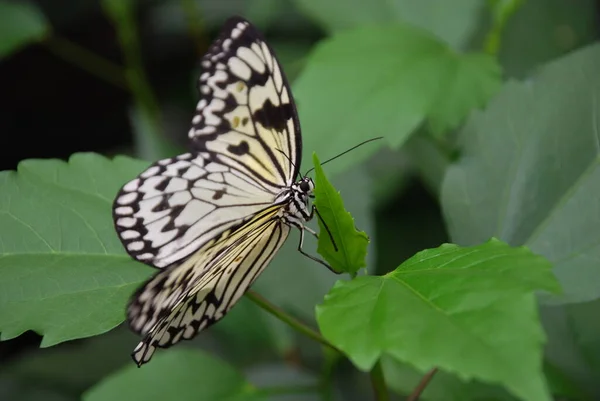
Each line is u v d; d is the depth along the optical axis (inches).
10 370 37.5
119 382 32.6
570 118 30.1
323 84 32.4
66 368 37.5
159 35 48.3
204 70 29.0
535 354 25.2
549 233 29.6
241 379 32.7
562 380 31.6
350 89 32.2
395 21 36.1
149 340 27.5
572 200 29.7
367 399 37.1
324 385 32.8
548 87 30.4
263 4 43.3
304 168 31.6
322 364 37.1
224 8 46.1
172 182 28.5
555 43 38.2
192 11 42.3
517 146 30.4
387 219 39.1
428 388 31.7
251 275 28.9
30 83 46.8
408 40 32.8
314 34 44.3
